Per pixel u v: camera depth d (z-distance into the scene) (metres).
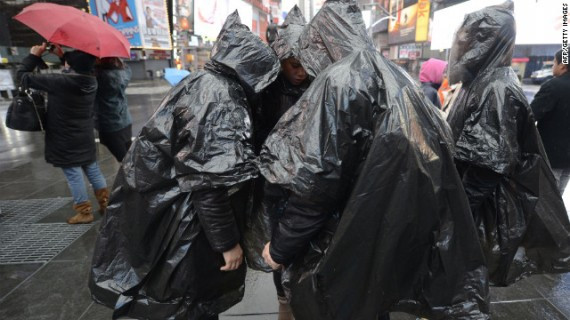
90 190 4.58
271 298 2.51
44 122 3.30
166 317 1.50
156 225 1.47
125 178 1.45
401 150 1.01
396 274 1.10
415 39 30.58
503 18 1.80
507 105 1.73
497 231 1.92
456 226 1.13
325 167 1.05
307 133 1.08
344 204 1.16
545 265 2.03
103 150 6.86
